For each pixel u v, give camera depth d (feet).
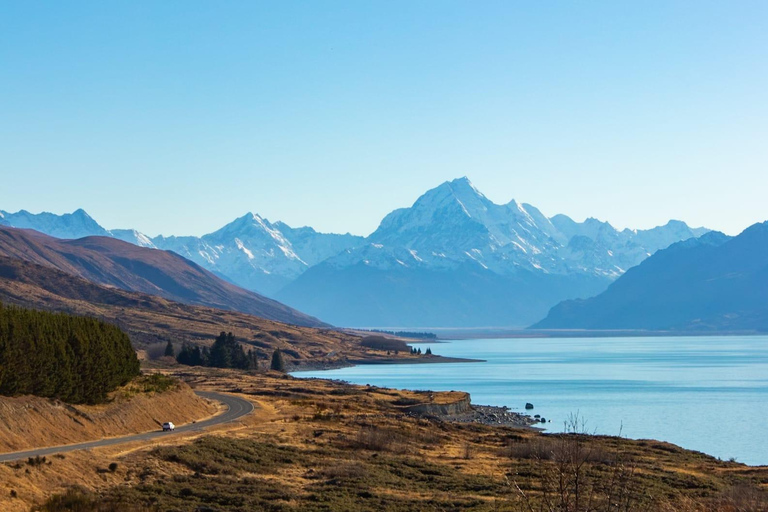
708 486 246.88
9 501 177.99
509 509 190.90
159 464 235.81
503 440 374.02
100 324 369.30
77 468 214.69
